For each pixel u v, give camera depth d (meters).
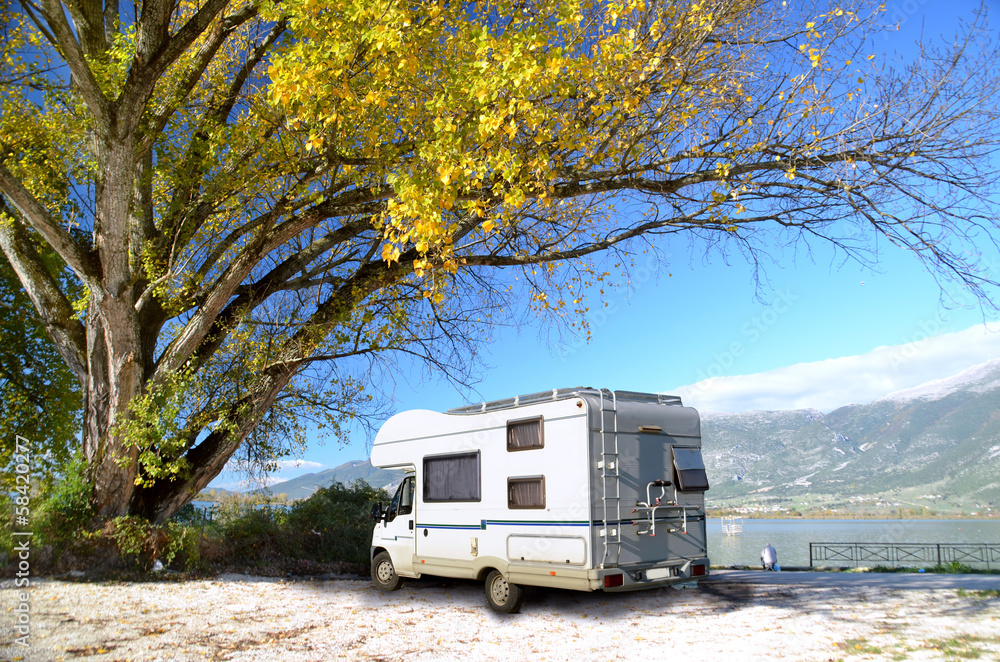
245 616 9.28
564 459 9.30
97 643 7.29
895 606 9.25
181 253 14.13
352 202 12.83
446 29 10.86
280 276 15.10
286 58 9.12
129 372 13.05
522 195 9.23
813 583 12.26
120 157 11.52
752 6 10.89
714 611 9.64
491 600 10.10
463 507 10.80
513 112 8.76
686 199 11.49
